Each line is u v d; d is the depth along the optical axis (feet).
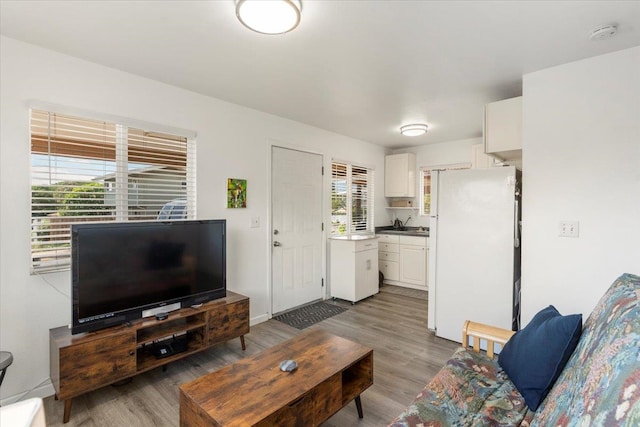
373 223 17.60
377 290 15.24
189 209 9.52
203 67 7.82
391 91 9.39
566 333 4.46
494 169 9.14
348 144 15.66
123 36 6.38
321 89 9.28
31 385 6.73
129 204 8.29
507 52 6.97
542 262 7.70
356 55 7.16
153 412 6.38
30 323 6.74
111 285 6.84
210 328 8.22
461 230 9.68
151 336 7.27
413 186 17.95
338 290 14.19
